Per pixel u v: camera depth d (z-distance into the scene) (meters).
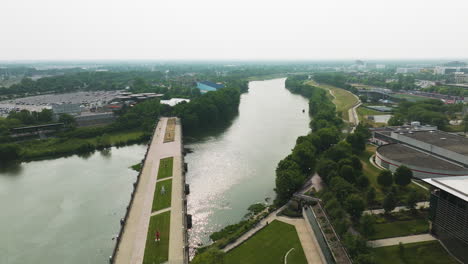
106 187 169.62
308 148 174.75
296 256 102.69
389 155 177.38
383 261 98.50
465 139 191.38
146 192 145.75
